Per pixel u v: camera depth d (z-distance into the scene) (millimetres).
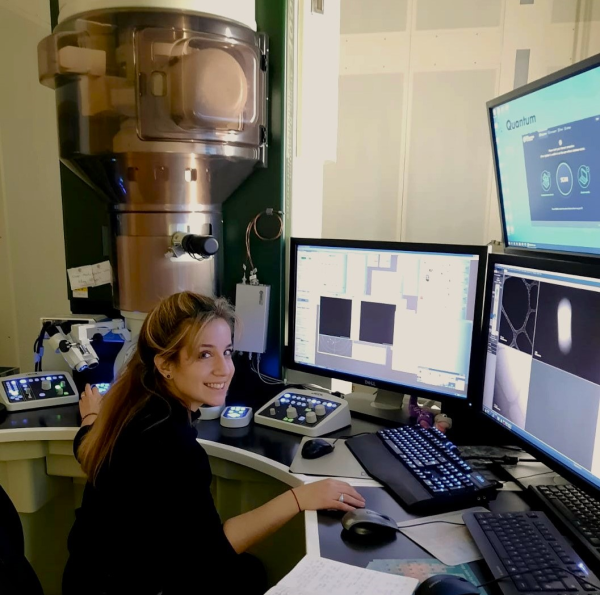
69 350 1659
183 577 1052
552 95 1239
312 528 1032
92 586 1092
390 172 3186
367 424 1563
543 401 1078
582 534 962
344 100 3164
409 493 1111
